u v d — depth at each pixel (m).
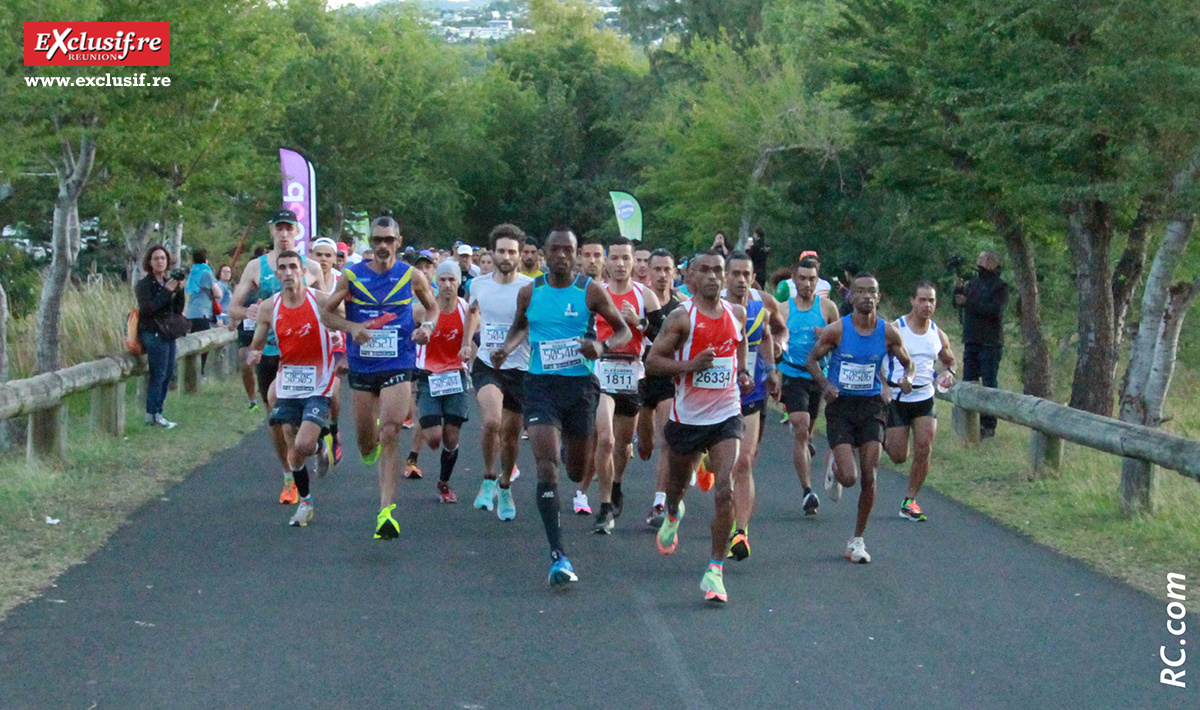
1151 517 8.32
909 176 15.59
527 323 6.96
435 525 8.12
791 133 32.12
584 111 60.38
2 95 10.41
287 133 33.38
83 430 11.99
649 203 48.62
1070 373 22.22
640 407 8.48
